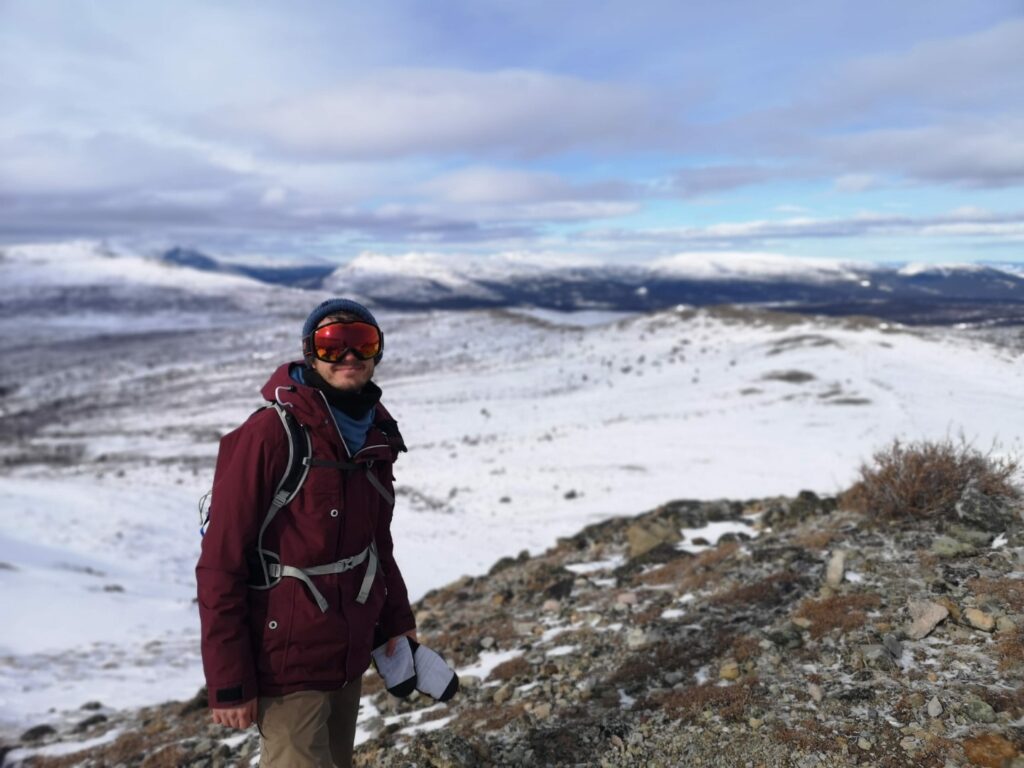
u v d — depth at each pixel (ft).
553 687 15.98
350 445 8.38
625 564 28.04
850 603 15.88
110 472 185.98
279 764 8.09
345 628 8.24
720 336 379.96
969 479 20.71
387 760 13.61
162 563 86.94
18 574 63.77
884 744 10.94
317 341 7.99
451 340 569.23
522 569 33.58
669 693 14.08
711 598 19.17
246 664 7.75
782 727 11.88
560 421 207.62
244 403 395.34
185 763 18.11
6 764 23.71
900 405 141.18
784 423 142.41
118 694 33.63
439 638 24.81
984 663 12.48
